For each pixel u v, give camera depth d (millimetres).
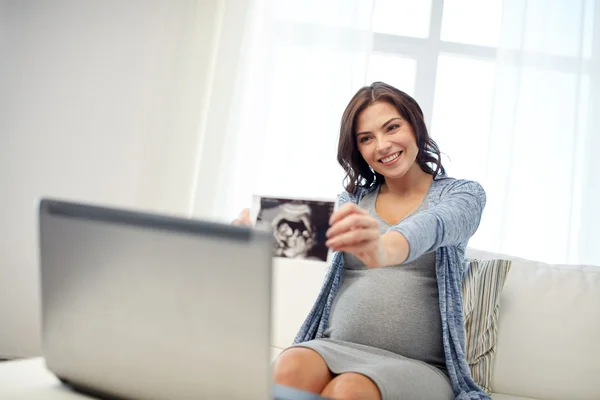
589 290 1769
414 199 1557
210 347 687
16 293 2762
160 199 2785
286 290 1942
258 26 2842
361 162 1652
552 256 2799
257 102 2791
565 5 2898
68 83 2840
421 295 1412
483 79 2953
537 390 1684
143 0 2859
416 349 1373
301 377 1137
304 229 1270
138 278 720
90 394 832
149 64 2846
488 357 1689
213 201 2746
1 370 926
